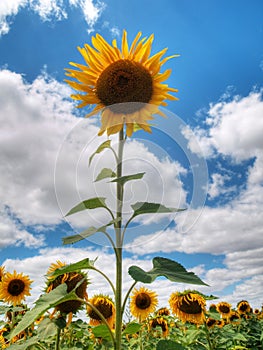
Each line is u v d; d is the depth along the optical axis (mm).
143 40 673
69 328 1017
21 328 486
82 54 675
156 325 1557
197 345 1206
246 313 2244
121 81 631
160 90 647
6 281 1397
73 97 653
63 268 553
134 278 463
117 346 517
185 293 1337
